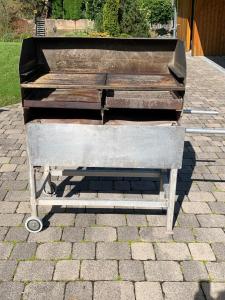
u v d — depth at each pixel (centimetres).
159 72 359
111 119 299
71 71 360
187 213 352
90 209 354
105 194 383
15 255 292
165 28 2080
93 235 317
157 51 350
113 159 289
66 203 312
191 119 622
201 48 1363
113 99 271
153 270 278
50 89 326
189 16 1423
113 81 323
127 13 1800
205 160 470
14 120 611
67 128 279
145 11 2034
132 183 405
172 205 312
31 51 331
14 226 328
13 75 963
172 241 311
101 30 1925
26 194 380
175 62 339
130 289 261
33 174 300
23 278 270
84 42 348
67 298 253
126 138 281
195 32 1338
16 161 456
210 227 331
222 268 282
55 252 296
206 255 296
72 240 310
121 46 350
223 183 412
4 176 418
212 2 1310
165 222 336
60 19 2600
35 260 287
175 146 284
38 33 2084
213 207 363
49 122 290
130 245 305
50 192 374
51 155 289
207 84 896
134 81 325
